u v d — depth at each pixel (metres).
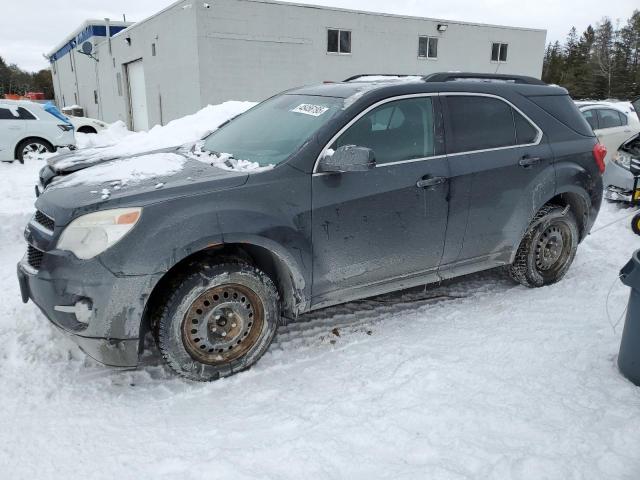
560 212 4.63
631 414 2.85
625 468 2.46
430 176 3.83
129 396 3.14
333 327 4.03
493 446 2.62
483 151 4.13
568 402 2.98
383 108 3.74
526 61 25.45
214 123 10.14
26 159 11.19
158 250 2.93
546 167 4.44
